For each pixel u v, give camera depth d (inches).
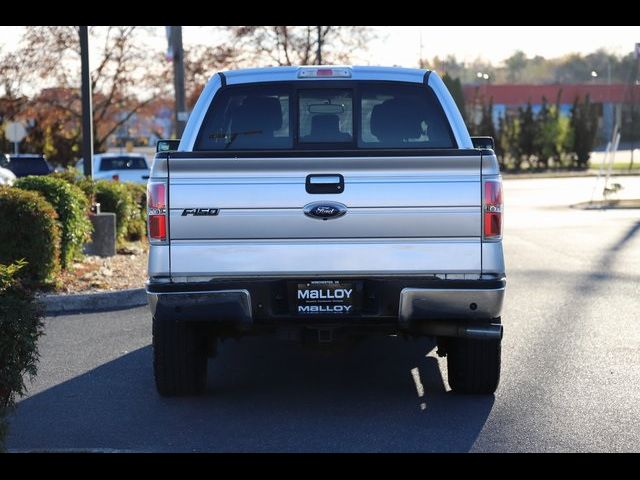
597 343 339.9
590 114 2331.4
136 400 267.9
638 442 224.5
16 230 428.1
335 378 294.7
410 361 318.7
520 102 3818.9
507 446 221.9
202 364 263.7
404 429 236.4
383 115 279.6
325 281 235.1
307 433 233.9
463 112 2317.9
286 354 331.9
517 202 1248.2
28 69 1446.9
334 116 280.5
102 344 348.2
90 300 422.6
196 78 1444.4
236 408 258.7
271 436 231.6
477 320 241.4
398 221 231.3
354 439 228.4
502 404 258.8
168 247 233.1
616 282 500.1
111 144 2512.3
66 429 239.8
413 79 279.7
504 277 234.7
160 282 234.8
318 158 230.8
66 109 1501.0
